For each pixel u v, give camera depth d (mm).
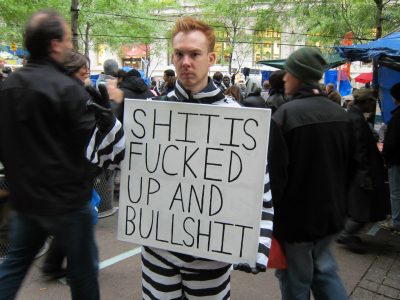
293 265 2268
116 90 1967
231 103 1832
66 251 1960
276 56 26609
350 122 2299
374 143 4086
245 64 26906
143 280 1919
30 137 1815
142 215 1857
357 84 24781
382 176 4113
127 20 18016
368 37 13234
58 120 1832
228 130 1707
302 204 2189
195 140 1757
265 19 13305
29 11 13586
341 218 2275
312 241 2240
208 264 1793
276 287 3404
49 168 1826
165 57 30484
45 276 2617
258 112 1660
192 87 1752
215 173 1738
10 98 1822
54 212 1850
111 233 4418
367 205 4059
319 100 2246
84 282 2002
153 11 23047
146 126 1823
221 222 1740
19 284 2000
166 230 1821
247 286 3404
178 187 1795
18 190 1861
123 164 1874
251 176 1691
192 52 1671
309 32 14984
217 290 1815
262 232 1717
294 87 2342
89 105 1782
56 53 1927
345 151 2271
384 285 3539
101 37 20219
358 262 4008
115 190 5996
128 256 3846
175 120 1778
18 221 1946
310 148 2164
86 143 1854
